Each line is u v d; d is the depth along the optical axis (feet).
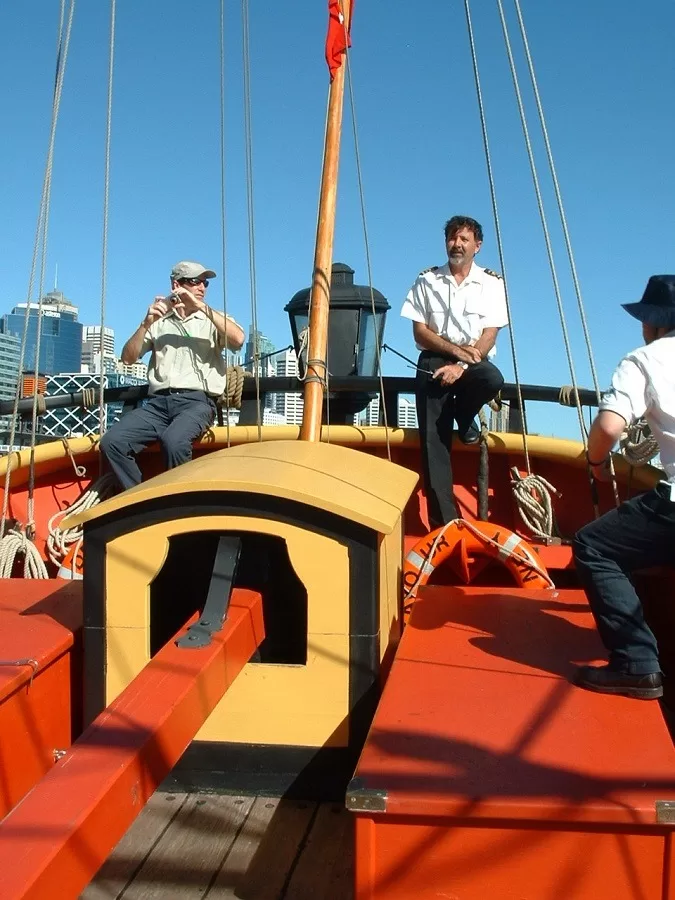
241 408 18.83
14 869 5.27
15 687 8.68
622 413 8.70
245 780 9.30
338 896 7.78
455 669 9.00
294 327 19.53
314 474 10.03
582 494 17.67
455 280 16.65
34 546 16.15
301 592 11.50
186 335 17.15
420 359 16.69
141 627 9.29
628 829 6.28
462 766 6.84
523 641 9.90
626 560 8.65
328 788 9.18
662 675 8.43
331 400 18.94
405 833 6.47
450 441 16.63
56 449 17.67
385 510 9.57
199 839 8.59
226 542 9.18
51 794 5.94
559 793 6.42
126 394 19.20
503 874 6.40
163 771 6.85
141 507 9.23
